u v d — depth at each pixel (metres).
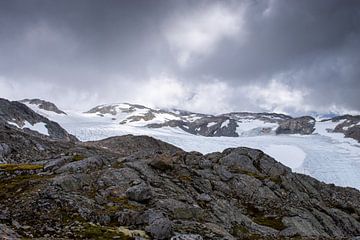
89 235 25.81
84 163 45.22
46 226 26.97
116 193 37.56
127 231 27.52
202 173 52.00
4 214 28.25
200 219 36.41
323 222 47.62
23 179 39.91
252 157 62.78
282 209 47.44
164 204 36.22
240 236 35.59
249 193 50.28
